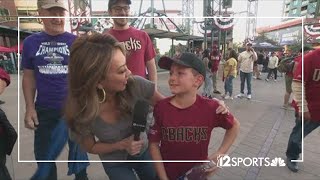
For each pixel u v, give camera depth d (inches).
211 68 391.2
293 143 146.1
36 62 112.2
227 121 76.6
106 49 63.7
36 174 118.8
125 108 75.0
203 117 74.9
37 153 118.3
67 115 69.5
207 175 77.6
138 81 78.3
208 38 805.9
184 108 74.6
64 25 113.7
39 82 113.5
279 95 403.9
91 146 76.9
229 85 362.9
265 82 613.3
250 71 362.3
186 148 77.0
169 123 75.3
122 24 119.5
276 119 253.3
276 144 184.7
